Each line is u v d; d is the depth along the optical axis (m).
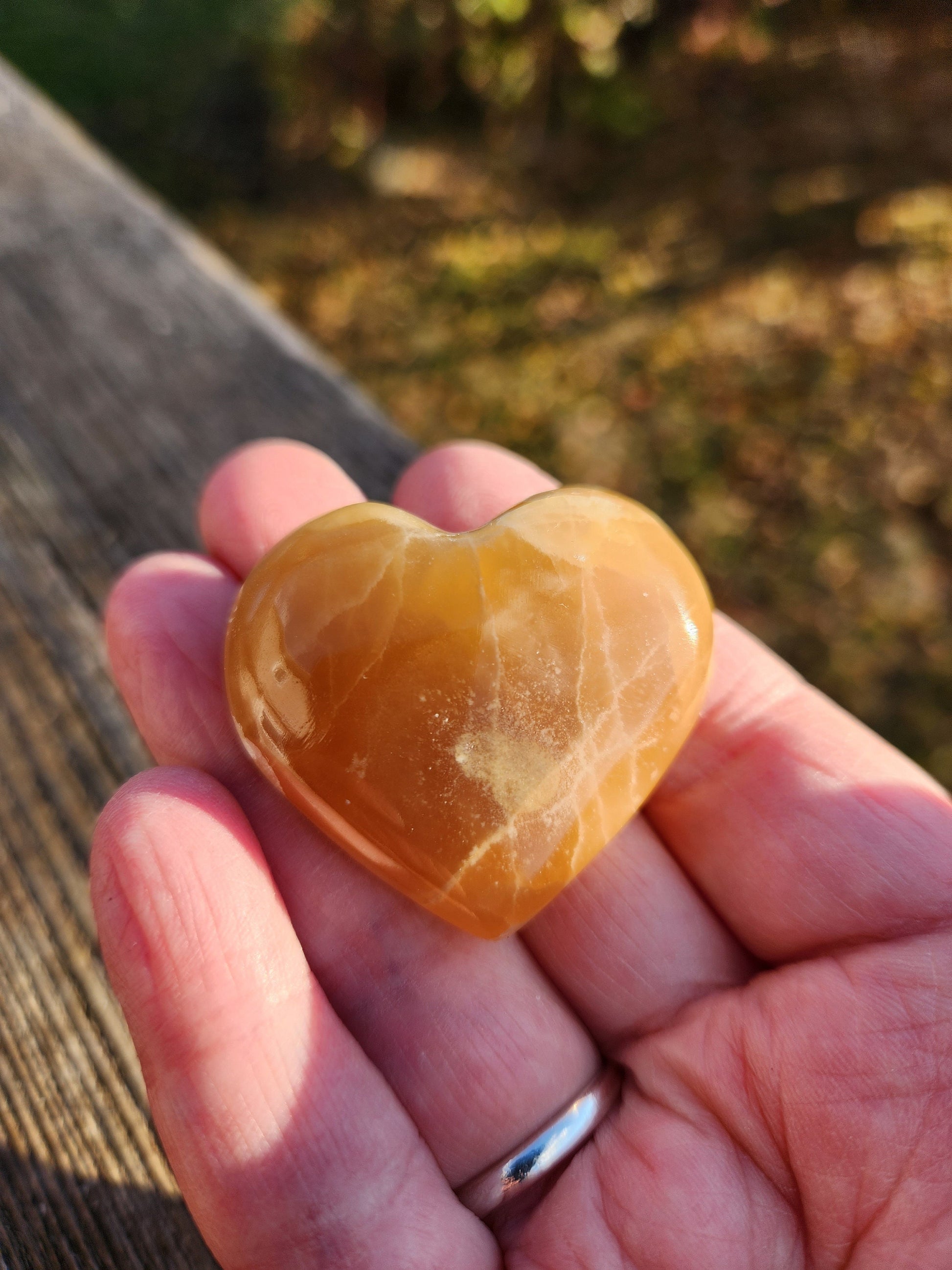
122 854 0.07
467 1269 0.07
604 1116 0.09
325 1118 0.07
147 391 0.14
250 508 0.10
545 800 0.08
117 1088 0.09
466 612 0.08
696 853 0.10
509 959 0.09
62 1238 0.08
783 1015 0.08
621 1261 0.08
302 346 0.15
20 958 0.09
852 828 0.09
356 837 0.08
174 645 0.09
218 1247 0.07
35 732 0.11
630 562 0.09
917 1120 0.07
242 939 0.07
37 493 0.13
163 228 0.16
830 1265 0.08
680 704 0.09
